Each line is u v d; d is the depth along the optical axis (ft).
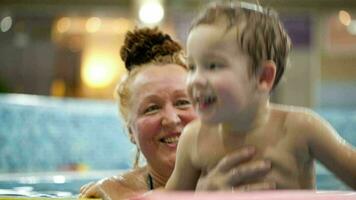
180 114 7.35
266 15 5.37
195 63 5.21
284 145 5.41
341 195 4.25
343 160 5.30
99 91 37.65
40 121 19.06
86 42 37.45
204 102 5.14
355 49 34.83
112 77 37.47
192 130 5.86
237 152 5.39
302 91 34.60
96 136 20.68
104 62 37.42
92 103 21.93
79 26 36.91
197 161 5.71
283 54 5.47
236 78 5.08
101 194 7.12
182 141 5.91
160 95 7.38
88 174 13.69
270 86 5.35
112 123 21.42
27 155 18.15
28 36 36.78
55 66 37.42
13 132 17.93
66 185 11.78
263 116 5.49
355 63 35.12
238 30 5.10
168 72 7.52
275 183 5.30
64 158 19.42
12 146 17.75
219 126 5.64
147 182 7.60
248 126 5.44
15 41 36.81
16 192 8.50
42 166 18.58
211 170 5.59
